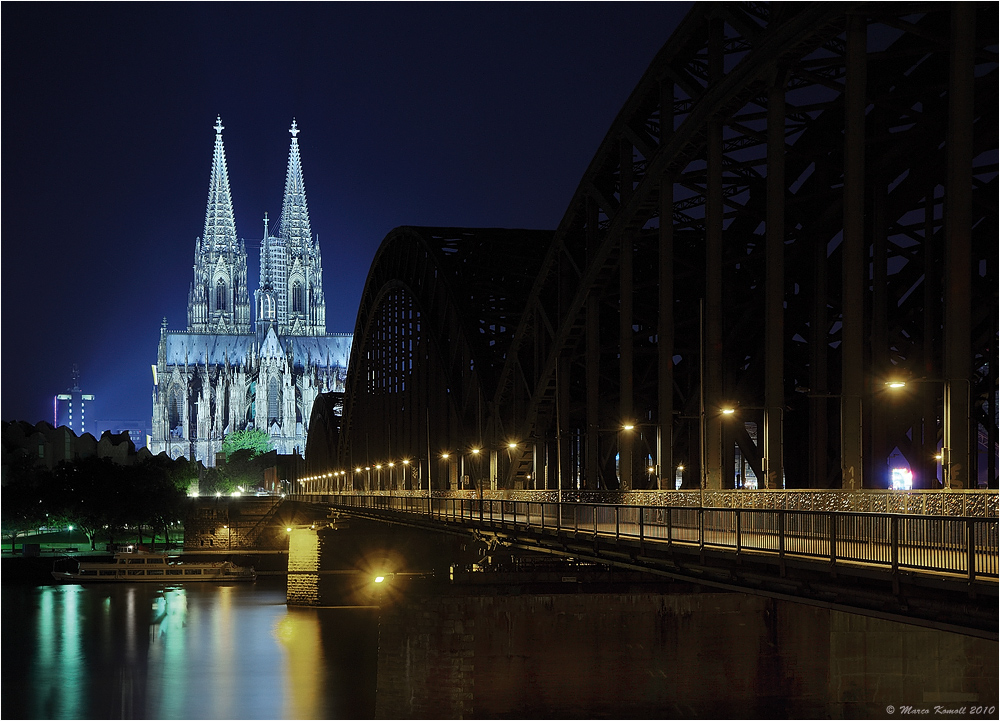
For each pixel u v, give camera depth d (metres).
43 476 190.25
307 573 118.69
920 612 23.48
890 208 49.19
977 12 36.81
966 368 33.25
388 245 115.94
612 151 60.59
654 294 75.06
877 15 38.59
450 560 118.81
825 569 26.36
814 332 53.06
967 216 33.41
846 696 51.81
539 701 52.53
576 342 69.00
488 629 53.16
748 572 29.78
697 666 52.62
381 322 133.50
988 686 51.34
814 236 55.28
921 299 55.47
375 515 91.88
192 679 75.56
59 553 176.75
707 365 48.03
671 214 53.66
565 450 69.69
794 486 62.31
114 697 69.75
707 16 49.06
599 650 53.03
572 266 68.94
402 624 53.81
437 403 94.88
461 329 87.81
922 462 45.12
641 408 72.06
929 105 48.59
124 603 123.38
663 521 36.41
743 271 67.50
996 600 21.23
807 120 55.72
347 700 68.19
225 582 151.75
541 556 61.25
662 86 54.00
